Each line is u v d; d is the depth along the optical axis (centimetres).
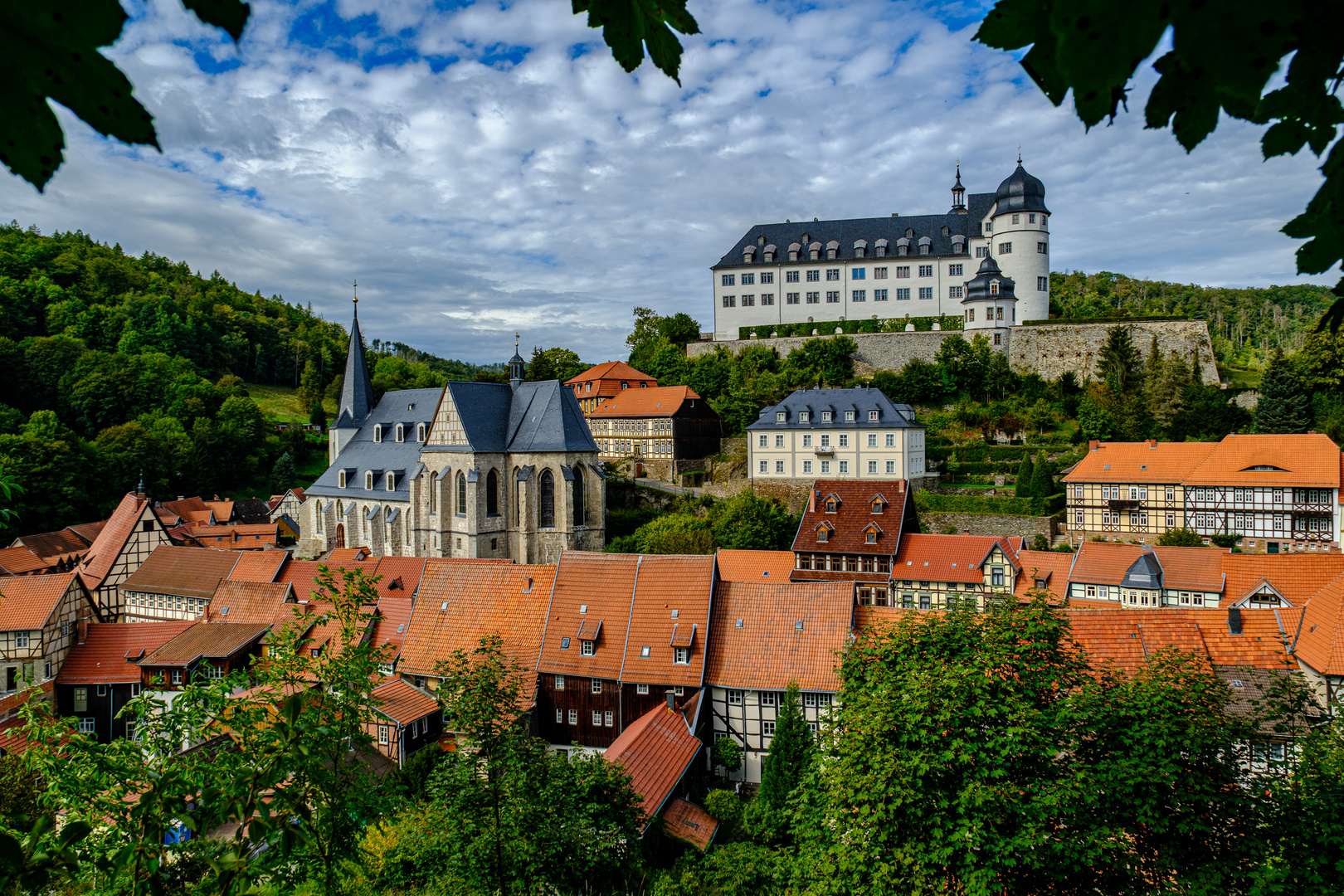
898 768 2283
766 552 7838
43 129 304
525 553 8950
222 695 1784
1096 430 10475
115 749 1609
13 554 9931
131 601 8800
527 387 9519
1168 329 12231
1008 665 2570
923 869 2197
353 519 10369
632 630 5562
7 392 15500
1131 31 255
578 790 2914
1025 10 331
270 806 1238
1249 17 254
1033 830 2148
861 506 7750
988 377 11938
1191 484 8194
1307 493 7694
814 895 2377
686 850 3703
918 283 13412
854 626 5300
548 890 2750
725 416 12312
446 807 2612
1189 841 2116
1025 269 12825
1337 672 3847
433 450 9175
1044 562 7244
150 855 1105
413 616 6241
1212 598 6303
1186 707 2255
